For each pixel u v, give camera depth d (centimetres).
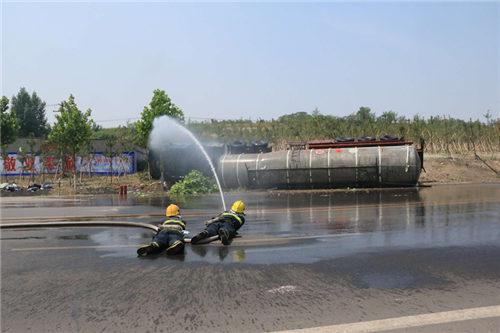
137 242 944
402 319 451
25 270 699
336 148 2586
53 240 992
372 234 971
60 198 2462
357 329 427
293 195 2222
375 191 2302
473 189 2261
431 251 779
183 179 2878
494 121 4412
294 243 880
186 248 849
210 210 1612
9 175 4212
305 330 427
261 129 5178
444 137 4247
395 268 662
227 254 785
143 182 3362
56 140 3119
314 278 614
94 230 1141
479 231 985
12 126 3847
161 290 570
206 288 575
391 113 5506
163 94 3291
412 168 2388
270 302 514
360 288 563
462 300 510
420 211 1368
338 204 1669
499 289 552
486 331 418
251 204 1773
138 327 445
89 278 639
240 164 2697
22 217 1488
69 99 3078
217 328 438
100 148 4503
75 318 475
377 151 2447
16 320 473
